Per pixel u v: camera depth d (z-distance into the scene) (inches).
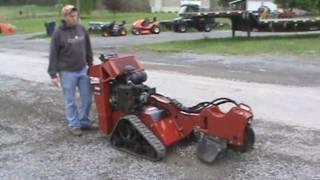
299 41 854.5
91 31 1310.3
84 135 279.3
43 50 867.4
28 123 315.0
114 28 1267.2
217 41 903.1
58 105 363.9
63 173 223.8
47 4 3068.4
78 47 269.0
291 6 1187.9
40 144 268.4
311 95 385.7
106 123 259.3
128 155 242.5
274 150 245.1
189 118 233.8
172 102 239.5
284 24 940.0
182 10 1390.3
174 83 451.8
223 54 708.0
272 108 339.3
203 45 839.7
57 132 290.0
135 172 221.3
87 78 276.5
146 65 600.4
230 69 549.6
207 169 221.5
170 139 235.0
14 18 2380.7
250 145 230.4
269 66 571.5
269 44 813.2
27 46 970.7
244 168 221.8
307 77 484.1
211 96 386.9
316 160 232.1
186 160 231.3
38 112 344.2
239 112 216.4
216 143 223.9
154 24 1331.2
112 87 254.1
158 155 228.7
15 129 301.3
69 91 273.6
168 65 597.9
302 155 238.7
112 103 254.8
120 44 953.5
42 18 2320.4
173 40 997.8
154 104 242.2
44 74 529.7
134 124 236.7
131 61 255.8
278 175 214.1
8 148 263.1
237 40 906.7
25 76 518.9
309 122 299.9
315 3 1158.3
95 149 254.7
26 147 263.9
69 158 243.3
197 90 414.3
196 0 1929.1
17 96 403.5
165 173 218.5
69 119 279.6
